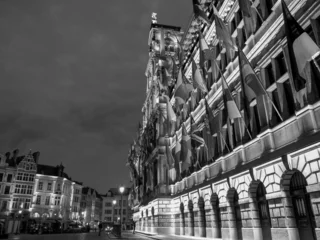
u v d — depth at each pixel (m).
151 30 57.94
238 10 21.62
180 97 24.14
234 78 20.00
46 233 50.16
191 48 32.56
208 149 22.45
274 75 15.20
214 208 22.08
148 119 53.09
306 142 11.70
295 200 13.16
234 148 18.70
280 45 14.70
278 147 14.27
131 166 67.56
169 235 31.05
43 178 77.06
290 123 13.48
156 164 42.66
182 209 30.75
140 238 28.62
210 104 24.52
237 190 17.81
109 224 82.62
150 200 40.50
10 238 29.39
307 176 11.78
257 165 15.48
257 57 17.00
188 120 31.33
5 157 70.25
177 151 29.25
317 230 11.12
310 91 12.15
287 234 12.96
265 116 15.70
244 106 17.39
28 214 69.00
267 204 15.30
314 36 12.80
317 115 11.71
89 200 117.19
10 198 67.38
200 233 24.34
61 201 78.75
